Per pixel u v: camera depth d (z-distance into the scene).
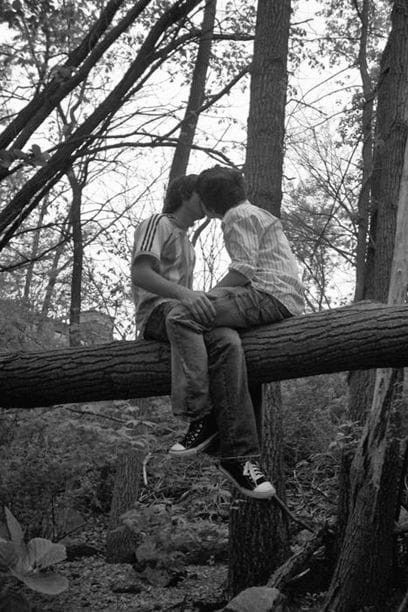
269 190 7.99
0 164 4.41
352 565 6.74
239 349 3.63
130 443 6.80
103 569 8.79
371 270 8.09
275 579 7.06
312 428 9.80
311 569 7.43
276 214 8.03
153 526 7.59
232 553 7.62
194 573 8.40
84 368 4.09
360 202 9.35
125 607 7.38
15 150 4.39
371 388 7.55
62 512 7.96
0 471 7.25
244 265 3.64
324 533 7.48
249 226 3.67
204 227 11.51
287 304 3.76
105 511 10.80
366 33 13.33
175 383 3.62
